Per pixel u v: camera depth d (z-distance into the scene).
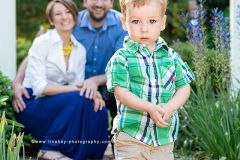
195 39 2.46
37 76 2.60
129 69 1.67
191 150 2.58
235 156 2.23
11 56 2.96
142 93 1.66
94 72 2.92
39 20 8.92
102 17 2.80
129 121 1.68
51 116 2.58
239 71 2.96
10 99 2.71
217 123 2.33
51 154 2.48
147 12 1.60
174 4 8.54
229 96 2.45
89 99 2.56
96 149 2.64
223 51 2.45
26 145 2.70
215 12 2.42
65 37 2.68
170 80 1.71
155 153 1.72
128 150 1.68
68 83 2.84
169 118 1.62
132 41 1.70
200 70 2.45
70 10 2.62
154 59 1.70
